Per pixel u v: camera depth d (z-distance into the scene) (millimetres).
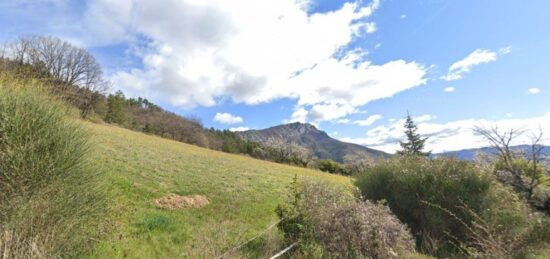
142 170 12008
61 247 3721
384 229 4828
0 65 4637
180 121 93062
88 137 4719
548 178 8469
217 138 100812
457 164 7785
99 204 4512
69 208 3893
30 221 3445
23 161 3637
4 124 3682
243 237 5930
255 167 27516
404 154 9539
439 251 6414
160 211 7328
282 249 5418
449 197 7121
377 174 8820
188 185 11070
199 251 4625
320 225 5180
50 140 3982
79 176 4199
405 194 7875
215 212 7984
